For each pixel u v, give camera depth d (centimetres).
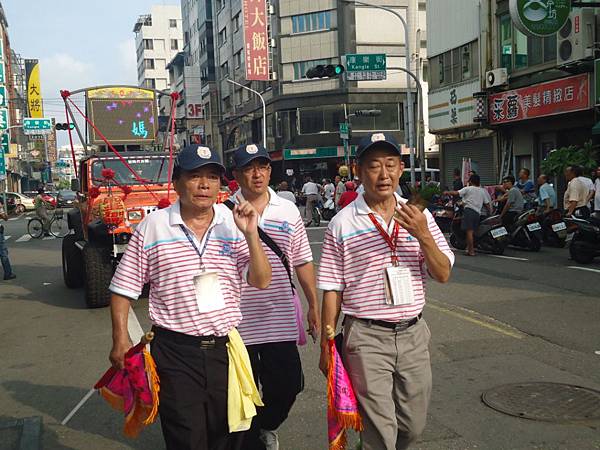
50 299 981
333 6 4066
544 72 1848
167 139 1155
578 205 1276
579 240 1097
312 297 400
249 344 373
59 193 3788
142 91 1152
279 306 379
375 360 308
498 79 1983
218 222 312
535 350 593
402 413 320
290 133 4216
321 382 531
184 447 300
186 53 7094
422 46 4091
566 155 1498
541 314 733
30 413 490
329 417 306
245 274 312
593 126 1681
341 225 315
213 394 302
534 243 1276
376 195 312
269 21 4312
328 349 309
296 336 382
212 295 303
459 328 682
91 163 1013
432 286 934
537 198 1552
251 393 306
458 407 458
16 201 4047
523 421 427
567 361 557
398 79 4081
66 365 621
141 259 306
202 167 299
